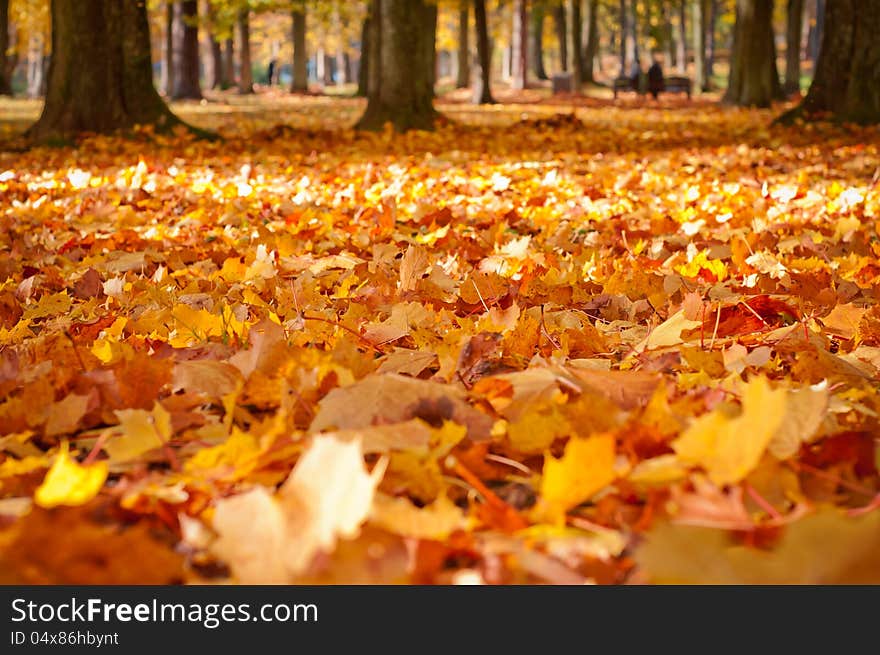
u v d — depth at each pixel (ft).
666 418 6.69
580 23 164.76
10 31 209.87
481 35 136.98
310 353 8.27
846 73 63.05
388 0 66.59
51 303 13.65
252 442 6.35
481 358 8.92
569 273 14.89
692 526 4.81
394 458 6.14
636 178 31.71
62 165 41.50
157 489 5.91
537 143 56.90
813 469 5.98
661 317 12.75
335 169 39.47
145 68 56.13
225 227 22.95
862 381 8.71
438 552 4.88
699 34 176.45
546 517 5.38
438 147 53.11
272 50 314.76
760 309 12.09
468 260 18.15
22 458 7.25
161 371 8.36
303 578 4.66
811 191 27.91
